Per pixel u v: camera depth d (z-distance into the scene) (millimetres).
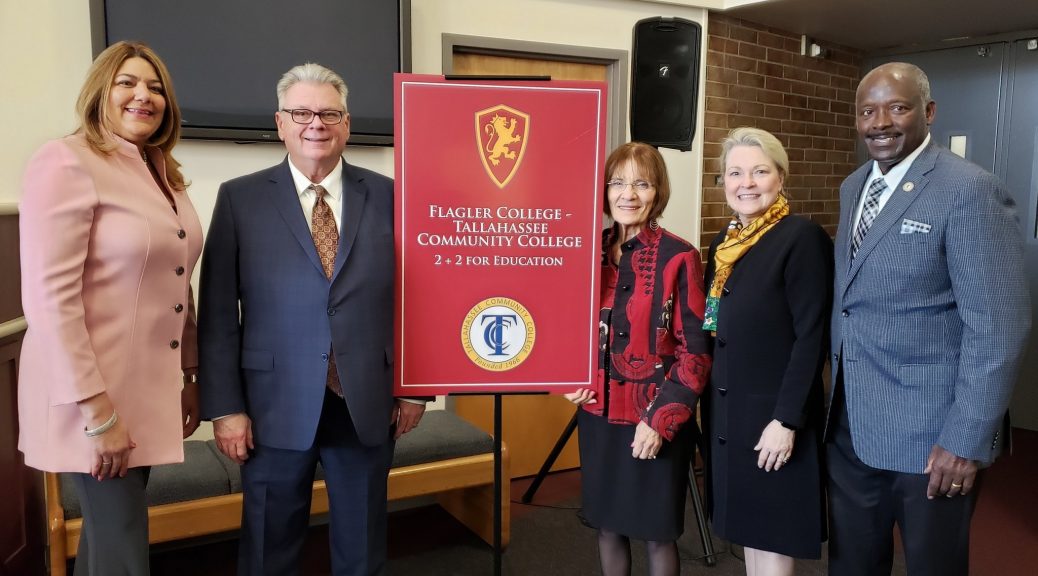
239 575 1873
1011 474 3904
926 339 1649
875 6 4035
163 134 1739
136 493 1707
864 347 1717
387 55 3008
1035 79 4566
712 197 4234
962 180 1591
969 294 1574
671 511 1906
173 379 1715
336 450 1872
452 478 2781
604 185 1946
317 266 1764
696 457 3850
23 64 2494
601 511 1971
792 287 1798
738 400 1855
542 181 1812
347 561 1911
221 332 1777
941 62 4930
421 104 1761
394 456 2680
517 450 3787
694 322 1892
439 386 1849
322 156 1762
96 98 1609
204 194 2840
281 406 1774
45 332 1502
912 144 1670
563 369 1884
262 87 2801
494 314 1844
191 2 2654
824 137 4949
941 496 1651
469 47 3367
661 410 1842
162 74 1694
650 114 3031
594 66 3834
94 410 1550
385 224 1862
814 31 4605
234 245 1795
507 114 1782
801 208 4824
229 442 1776
